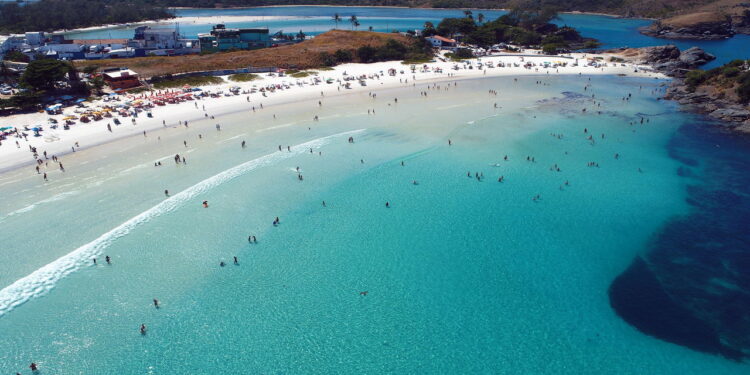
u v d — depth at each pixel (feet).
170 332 112.47
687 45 580.71
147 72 338.34
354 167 197.16
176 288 126.31
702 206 171.83
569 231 156.04
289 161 200.64
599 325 117.29
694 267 138.31
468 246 147.74
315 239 149.48
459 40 523.29
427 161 204.85
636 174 196.65
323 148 214.69
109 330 112.27
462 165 201.67
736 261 140.67
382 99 299.58
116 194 169.07
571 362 107.24
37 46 459.73
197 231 150.51
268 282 130.11
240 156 203.82
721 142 232.32
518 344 111.96
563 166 202.80
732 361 106.63
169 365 104.01
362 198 173.78
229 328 114.52
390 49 426.10
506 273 135.74
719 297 125.90
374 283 131.03
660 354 108.78
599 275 135.13
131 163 194.08
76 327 112.57
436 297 126.31
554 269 137.49
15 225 148.15
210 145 214.90
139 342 109.50
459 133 237.45
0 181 175.01
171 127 237.04
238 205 165.78
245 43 447.83
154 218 155.74
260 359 106.63
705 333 114.42
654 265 139.33
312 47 426.51
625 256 143.64
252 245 145.18
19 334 109.81
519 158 209.77
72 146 207.92
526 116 268.21
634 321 118.52
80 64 347.97
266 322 116.57
